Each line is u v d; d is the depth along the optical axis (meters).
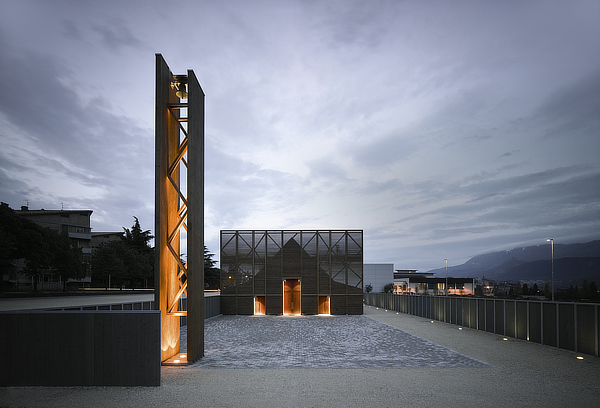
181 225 11.34
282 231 30.16
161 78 10.39
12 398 7.08
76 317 7.98
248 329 18.97
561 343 12.41
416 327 19.55
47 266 49.09
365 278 81.56
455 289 91.69
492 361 10.45
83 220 74.94
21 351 7.94
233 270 29.91
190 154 10.20
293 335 16.45
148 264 76.38
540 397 7.09
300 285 29.67
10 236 42.84
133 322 7.94
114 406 6.60
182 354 11.30
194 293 10.36
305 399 6.99
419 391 7.50
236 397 7.11
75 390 7.59
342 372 9.16
